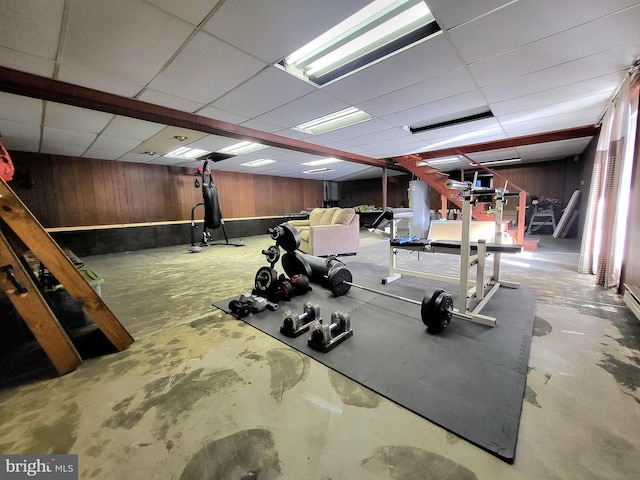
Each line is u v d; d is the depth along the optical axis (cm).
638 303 202
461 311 215
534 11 170
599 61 231
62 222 573
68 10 158
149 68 227
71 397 139
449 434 111
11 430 119
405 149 600
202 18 170
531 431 111
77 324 222
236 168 802
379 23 187
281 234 297
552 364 156
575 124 433
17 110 306
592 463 97
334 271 277
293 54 224
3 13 158
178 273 396
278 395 137
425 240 286
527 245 503
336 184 1223
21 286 145
